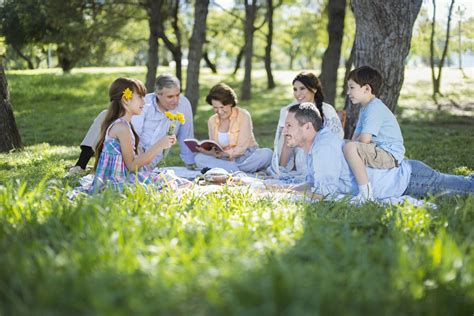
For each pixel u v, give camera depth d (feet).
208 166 22.70
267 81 84.48
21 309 7.54
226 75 97.30
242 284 7.77
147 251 9.59
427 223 11.94
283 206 14.25
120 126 17.02
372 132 18.13
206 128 47.50
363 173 17.22
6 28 71.31
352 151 17.30
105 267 8.55
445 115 51.26
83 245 9.47
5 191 12.82
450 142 36.11
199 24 50.78
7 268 8.58
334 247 9.80
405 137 38.86
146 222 11.19
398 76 25.43
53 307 7.66
